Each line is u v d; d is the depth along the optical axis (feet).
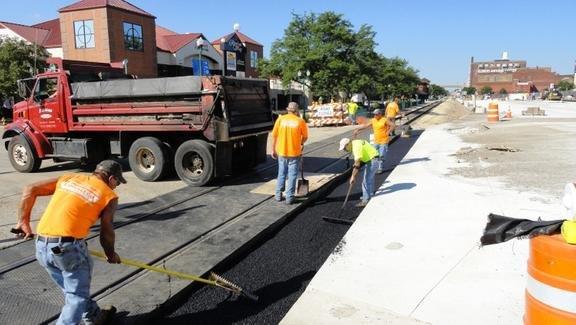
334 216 23.66
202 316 13.71
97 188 11.43
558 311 9.12
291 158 24.53
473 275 15.19
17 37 98.73
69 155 33.60
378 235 19.53
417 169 34.86
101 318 12.29
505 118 95.71
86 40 94.89
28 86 34.76
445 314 12.89
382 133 34.68
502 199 24.36
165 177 31.40
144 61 101.65
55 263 11.04
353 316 13.00
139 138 31.63
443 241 18.37
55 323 12.51
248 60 154.71
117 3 97.71
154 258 17.13
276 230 21.62
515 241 17.90
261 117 33.65
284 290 15.33
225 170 29.37
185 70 119.24
